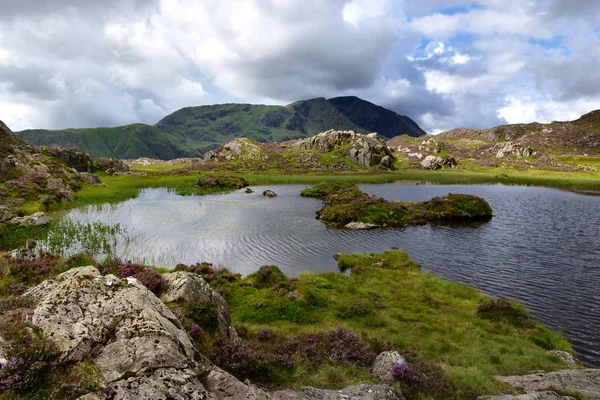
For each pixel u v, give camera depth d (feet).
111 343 24.56
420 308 79.25
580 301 85.61
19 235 123.44
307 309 74.54
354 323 69.87
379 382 40.11
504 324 72.28
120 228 153.79
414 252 127.85
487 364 55.11
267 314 70.38
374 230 161.48
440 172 608.19
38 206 181.98
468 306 81.66
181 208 214.07
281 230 158.71
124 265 60.29
